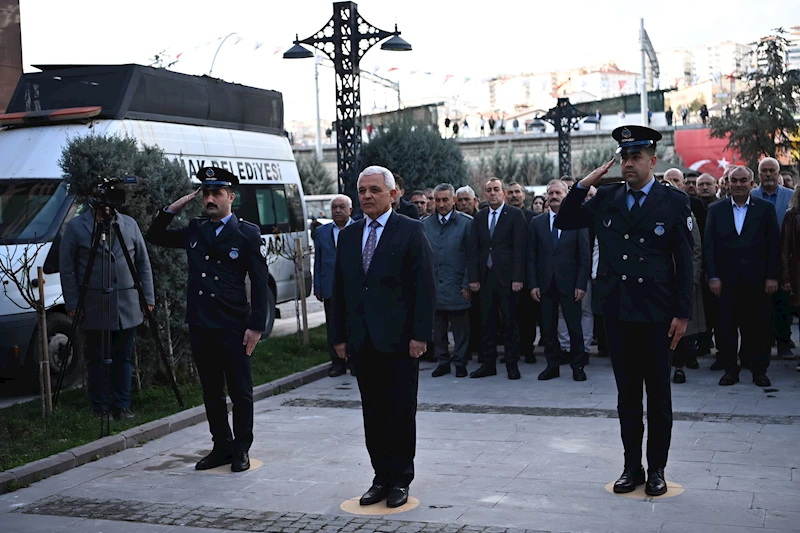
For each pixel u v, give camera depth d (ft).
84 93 38.40
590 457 21.98
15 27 52.90
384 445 19.27
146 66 38.96
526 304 36.22
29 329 32.78
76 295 26.78
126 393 27.40
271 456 23.12
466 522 17.52
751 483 19.43
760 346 30.27
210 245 22.00
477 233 33.04
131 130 37.60
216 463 22.25
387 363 18.98
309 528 17.52
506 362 33.27
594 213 19.77
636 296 18.94
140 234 27.81
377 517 18.03
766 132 107.14
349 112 50.31
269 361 36.73
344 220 34.60
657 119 163.43
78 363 34.63
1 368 32.32
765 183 34.50
